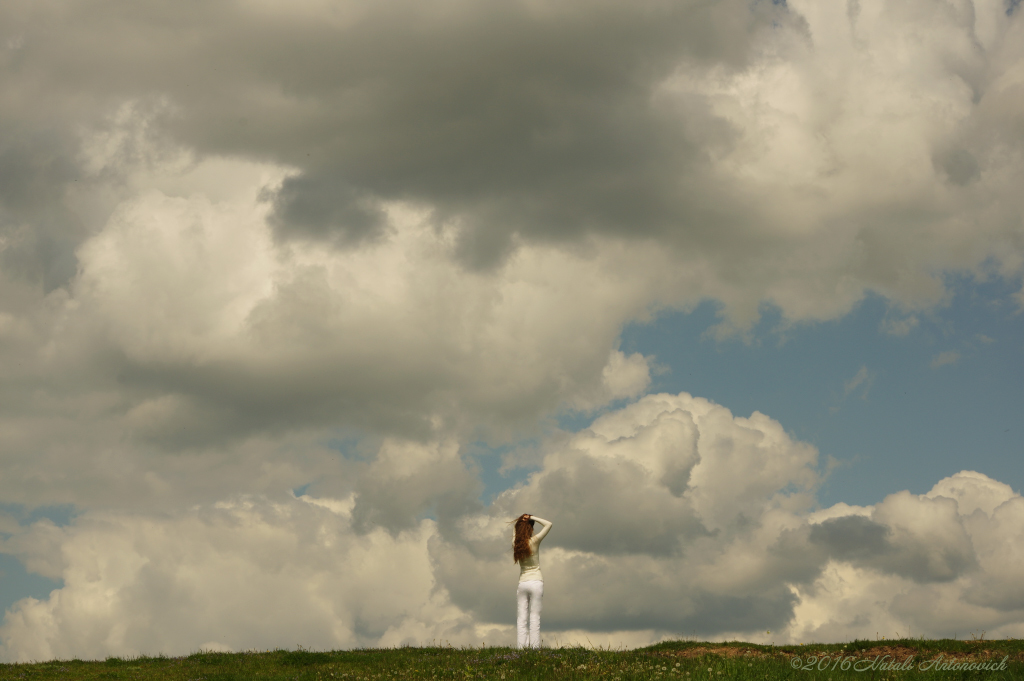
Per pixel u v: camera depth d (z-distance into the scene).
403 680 17.27
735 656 18.53
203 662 21.75
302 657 21.20
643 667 16.84
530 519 19.97
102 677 19.70
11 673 20.33
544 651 19.25
